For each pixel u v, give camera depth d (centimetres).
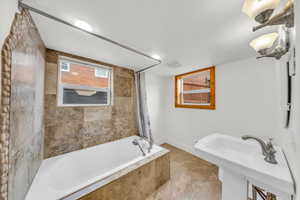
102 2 81
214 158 99
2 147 59
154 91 298
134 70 252
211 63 204
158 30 115
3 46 58
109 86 219
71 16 95
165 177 166
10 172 67
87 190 98
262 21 62
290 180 67
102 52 165
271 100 157
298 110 50
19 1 76
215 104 216
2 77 57
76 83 182
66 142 165
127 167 129
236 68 190
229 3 81
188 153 258
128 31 116
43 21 101
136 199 130
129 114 242
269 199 95
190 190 152
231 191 92
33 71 103
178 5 84
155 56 177
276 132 152
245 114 180
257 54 164
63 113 164
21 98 80
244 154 122
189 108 262
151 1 81
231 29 111
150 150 171
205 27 109
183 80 289
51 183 122
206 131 231
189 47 148
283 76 97
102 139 202
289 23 58
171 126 305
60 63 167
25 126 88
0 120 57
